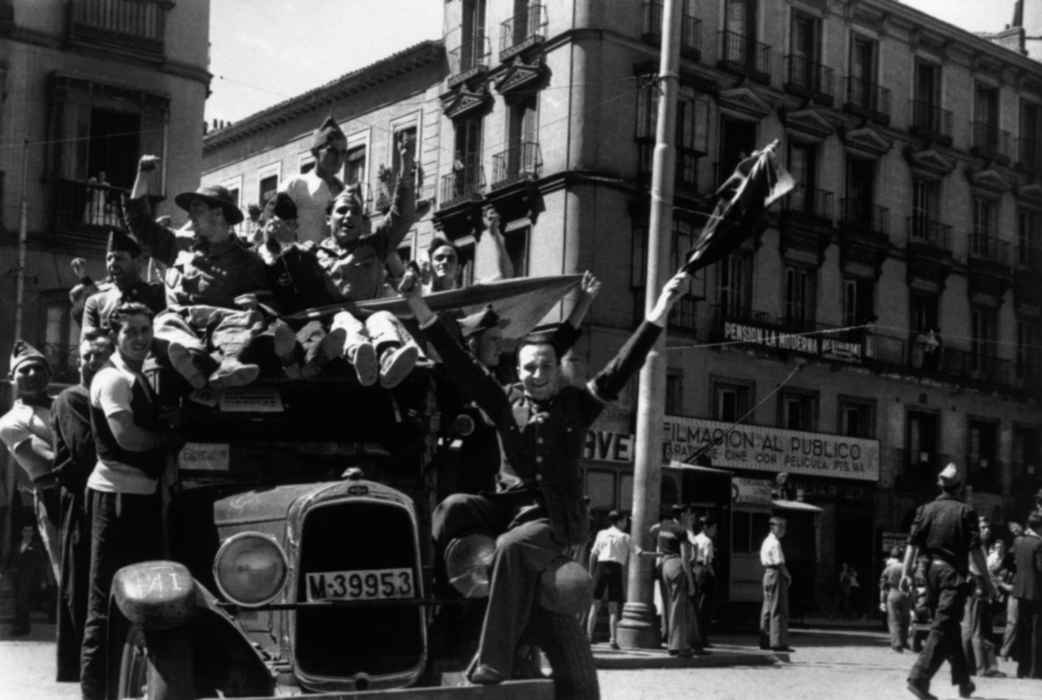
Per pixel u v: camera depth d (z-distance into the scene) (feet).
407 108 126.31
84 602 25.16
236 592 19.49
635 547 57.36
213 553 22.53
